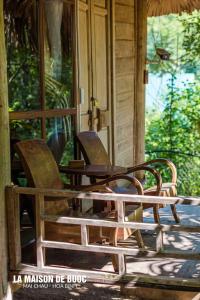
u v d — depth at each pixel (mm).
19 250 3332
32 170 3596
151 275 3270
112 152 6191
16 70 3955
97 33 5629
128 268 3734
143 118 7309
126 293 3371
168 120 8977
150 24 15547
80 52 5113
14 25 3906
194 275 3602
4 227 3248
